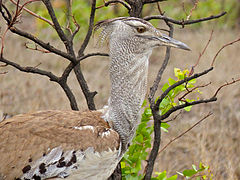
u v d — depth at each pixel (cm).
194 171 768
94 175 638
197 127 1186
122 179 757
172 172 1055
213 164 977
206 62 1534
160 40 657
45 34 1427
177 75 746
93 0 700
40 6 1162
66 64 1469
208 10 1855
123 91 662
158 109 683
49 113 671
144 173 780
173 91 748
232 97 1363
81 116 670
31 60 1437
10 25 626
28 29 1510
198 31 1831
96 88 1358
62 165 618
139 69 664
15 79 1323
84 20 1514
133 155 758
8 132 634
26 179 614
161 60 1644
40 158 617
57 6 1298
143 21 662
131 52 660
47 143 623
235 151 1112
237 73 1481
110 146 630
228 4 1886
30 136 629
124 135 671
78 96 1234
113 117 668
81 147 622
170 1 1788
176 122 1212
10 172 614
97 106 1273
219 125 1228
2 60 646
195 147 1121
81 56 723
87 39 723
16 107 1209
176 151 1118
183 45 654
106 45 690
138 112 674
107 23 677
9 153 620
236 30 1892
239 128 1170
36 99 1243
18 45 1461
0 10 613
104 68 1485
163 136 1134
